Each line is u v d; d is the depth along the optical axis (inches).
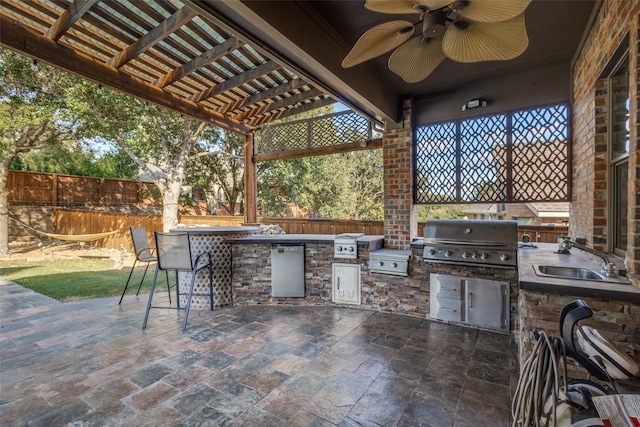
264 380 96.7
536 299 75.8
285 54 106.3
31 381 96.0
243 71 173.5
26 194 394.0
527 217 322.7
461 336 129.7
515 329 129.9
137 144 328.2
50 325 141.7
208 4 81.1
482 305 135.3
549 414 45.3
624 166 92.1
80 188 441.1
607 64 89.1
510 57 87.9
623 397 42.8
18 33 118.6
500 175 149.8
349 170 412.8
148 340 126.0
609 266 77.1
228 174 473.1
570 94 133.0
